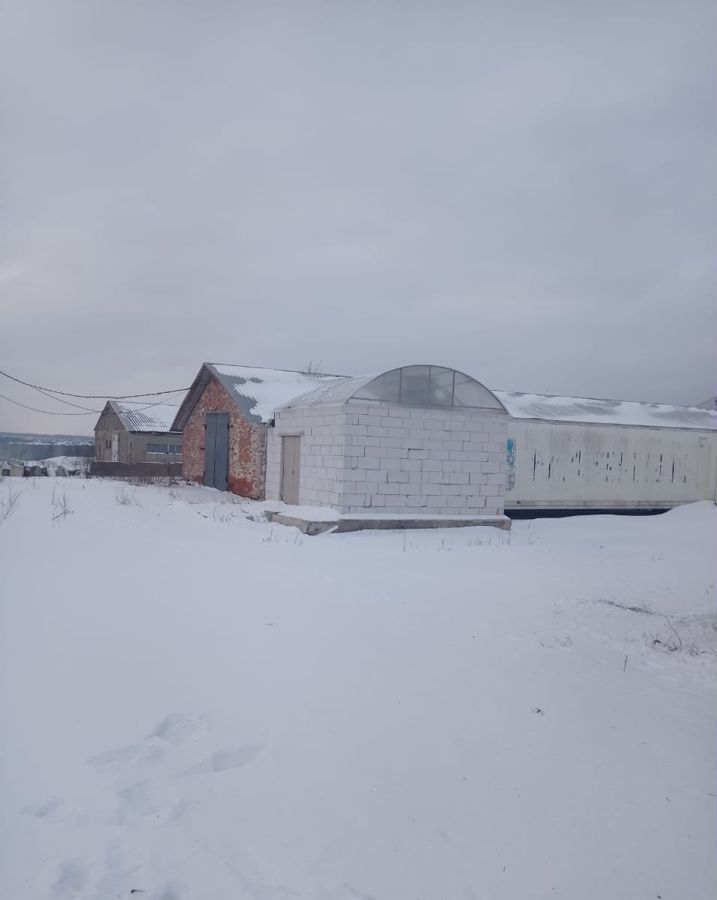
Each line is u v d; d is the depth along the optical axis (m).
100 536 10.83
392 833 3.25
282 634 6.15
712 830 3.41
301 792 3.56
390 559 11.12
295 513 15.73
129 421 37.41
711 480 23.64
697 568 11.52
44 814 3.23
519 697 5.01
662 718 4.80
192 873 2.90
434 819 3.38
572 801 3.62
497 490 17.23
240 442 21.50
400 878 2.94
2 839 3.02
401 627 6.66
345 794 3.56
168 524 12.92
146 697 4.58
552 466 20.75
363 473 15.66
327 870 2.97
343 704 4.67
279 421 18.84
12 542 9.66
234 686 4.87
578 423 21.08
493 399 17.06
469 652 6.01
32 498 14.97
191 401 25.38
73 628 5.91
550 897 2.87
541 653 6.16
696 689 5.53
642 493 22.27
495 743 4.23
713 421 24.78
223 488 22.66
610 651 6.44
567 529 17.47
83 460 41.41
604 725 4.61
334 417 15.86
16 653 5.19
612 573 10.81
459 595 8.39
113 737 4.00
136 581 7.86
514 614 7.59
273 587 8.08
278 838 3.17
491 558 11.91
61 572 8.01
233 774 3.71
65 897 2.71
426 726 4.41
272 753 3.95
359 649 5.85
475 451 16.92
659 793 3.75
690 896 2.91
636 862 3.13
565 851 3.18
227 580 8.29
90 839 3.08
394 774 3.79
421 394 16.23
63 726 4.09
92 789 3.46
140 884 2.82
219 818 3.30
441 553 12.27
